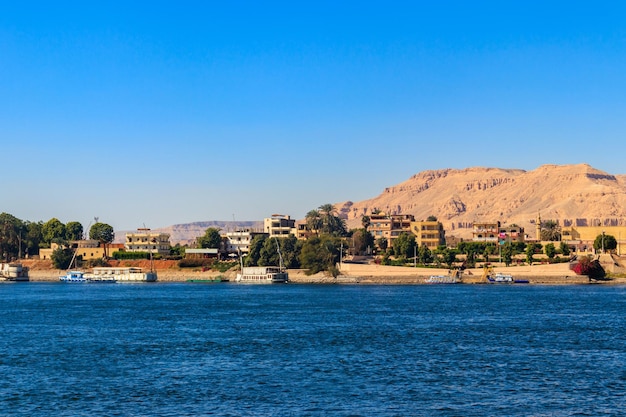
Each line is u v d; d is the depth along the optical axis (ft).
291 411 218.59
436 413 216.13
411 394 238.68
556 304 568.00
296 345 343.26
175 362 298.56
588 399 231.30
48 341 363.35
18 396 238.89
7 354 321.32
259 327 419.54
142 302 632.38
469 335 378.32
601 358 303.68
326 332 393.09
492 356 309.83
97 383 257.34
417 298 645.51
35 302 643.04
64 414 216.95
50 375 272.10
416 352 321.11
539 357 306.96
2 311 545.03
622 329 401.90
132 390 246.06
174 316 494.59
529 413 215.51
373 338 367.25
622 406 222.89
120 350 331.36
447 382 256.32
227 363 295.28
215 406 224.33
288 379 262.47
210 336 379.55
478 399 231.91
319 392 241.76
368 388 247.50
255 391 243.60
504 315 483.51
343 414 215.31
